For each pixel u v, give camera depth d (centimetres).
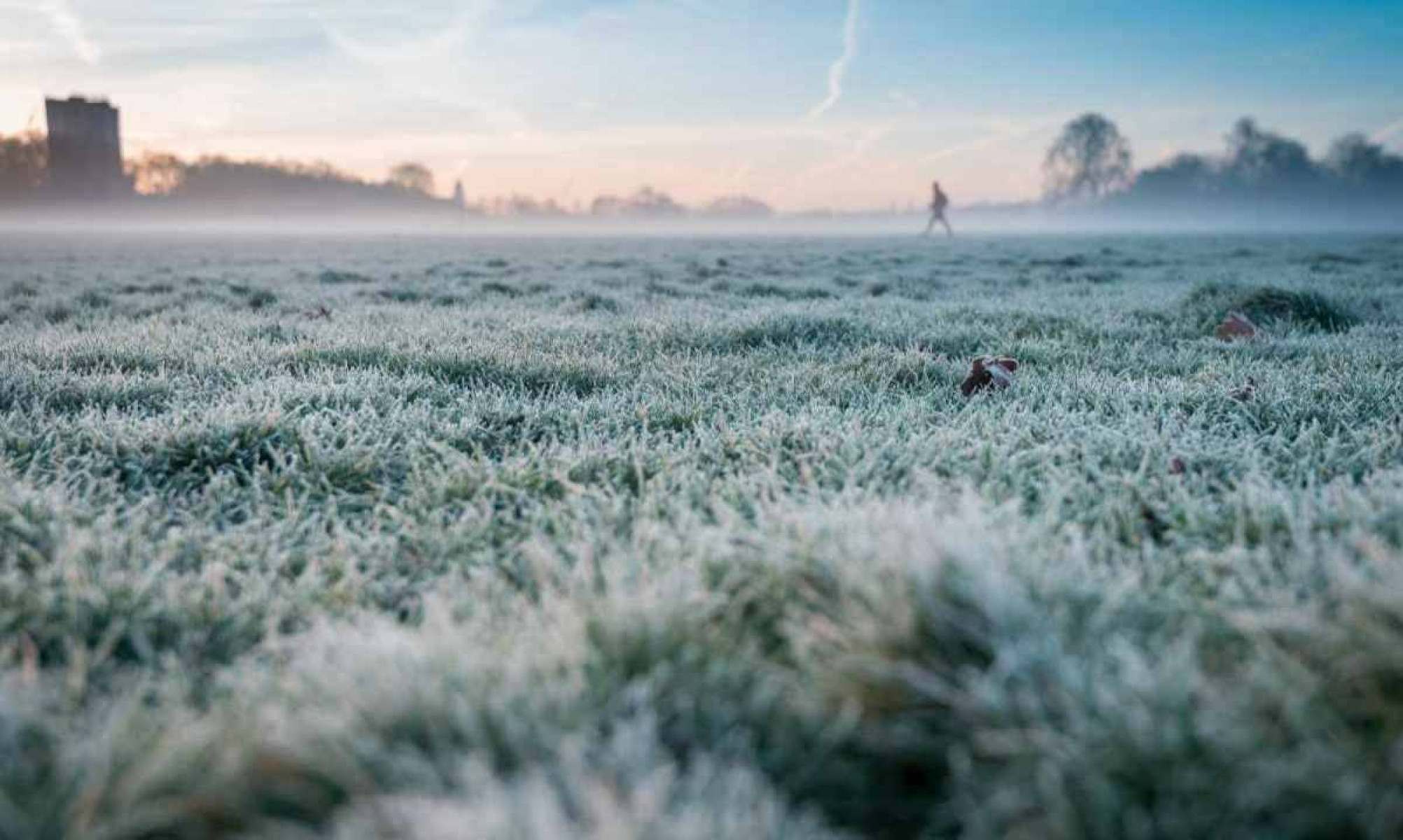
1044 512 381
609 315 1130
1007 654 224
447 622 277
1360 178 15300
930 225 5844
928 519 315
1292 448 494
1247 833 189
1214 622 270
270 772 216
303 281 1836
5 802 197
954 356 836
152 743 224
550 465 473
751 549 329
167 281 1762
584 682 238
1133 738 204
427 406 585
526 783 199
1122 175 15625
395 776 209
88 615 306
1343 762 195
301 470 474
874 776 233
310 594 339
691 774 216
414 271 2138
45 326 1074
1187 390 630
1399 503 354
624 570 319
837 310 1166
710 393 646
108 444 488
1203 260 2602
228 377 701
